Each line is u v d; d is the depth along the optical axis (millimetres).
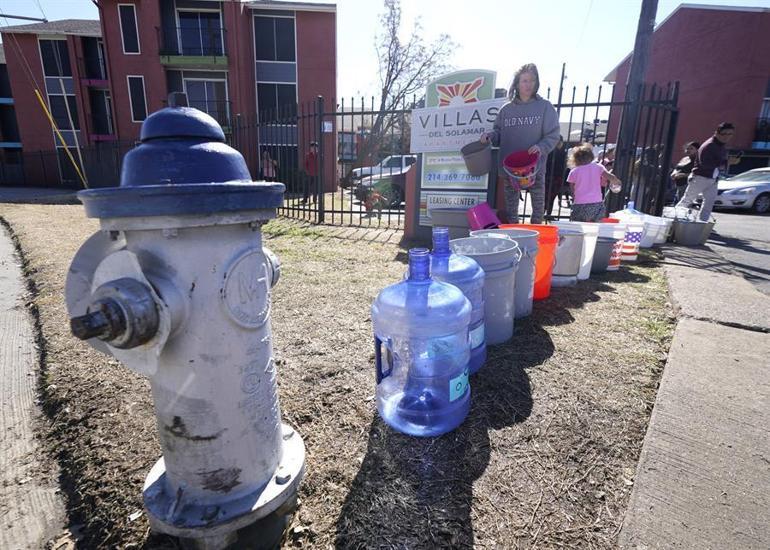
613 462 1647
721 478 1537
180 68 21406
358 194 11734
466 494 1490
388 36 25422
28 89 24016
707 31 24141
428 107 5758
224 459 1240
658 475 1551
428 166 5969
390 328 1877
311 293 3742
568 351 2557
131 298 988
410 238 6500
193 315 1116
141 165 1122
